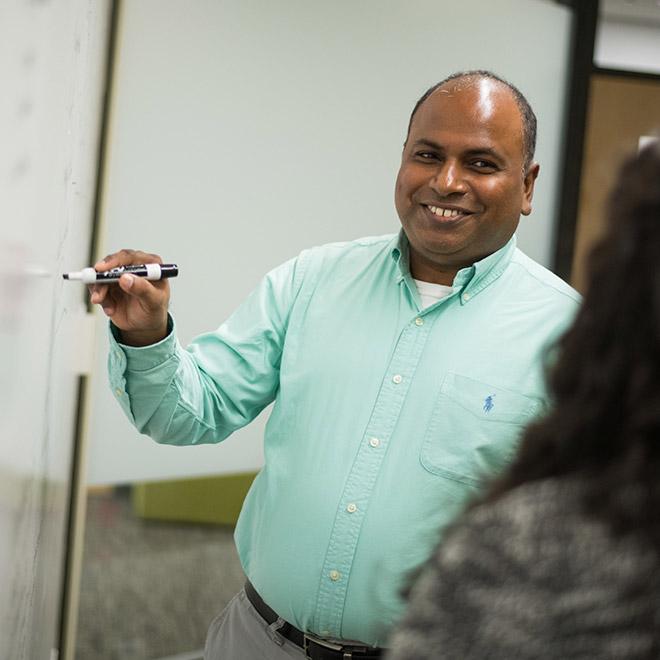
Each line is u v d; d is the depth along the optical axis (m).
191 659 3.40
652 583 0.73
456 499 1.62
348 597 1.63
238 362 1.79
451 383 1.65
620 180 0.79
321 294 1.78
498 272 1.72
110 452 3.00
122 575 3.24
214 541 3.43
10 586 1.13
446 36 3.56
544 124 3.90
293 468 1.70
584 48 3.91
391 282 1.75
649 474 0.74
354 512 1.64
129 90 2.92
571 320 0.81
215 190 3.12
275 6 3.16
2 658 1.10
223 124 3.11
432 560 0.83
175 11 2.97
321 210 3.36
